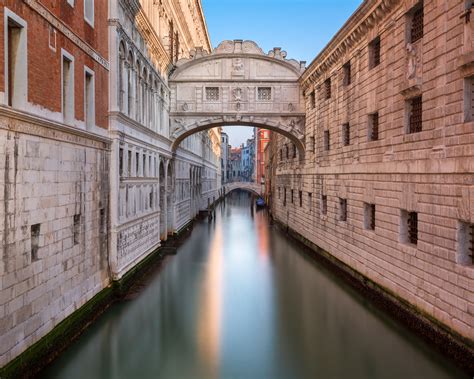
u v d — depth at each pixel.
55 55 11.80
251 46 29.80
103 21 15.93
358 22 18.45
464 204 11.52
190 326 14.35
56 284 11.90
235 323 14.69
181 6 34.38
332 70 23.33
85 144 14.03
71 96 12.98
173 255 26.75
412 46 14.22
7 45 9.44
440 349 12.43
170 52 29.66
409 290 14.48
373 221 18.20
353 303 17.06
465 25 11.51
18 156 9.81
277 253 28.12
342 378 10.88
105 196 16.09
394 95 15.70
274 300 17.41
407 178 14.65
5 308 9.32
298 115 29.94
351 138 20.38
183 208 37.56
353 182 19.92
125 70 18.39
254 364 11.64
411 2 14.38
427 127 13.42
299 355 12.20
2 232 9.19
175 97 29.86
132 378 10.79
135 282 19.61
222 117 29.91
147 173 22.80
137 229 20.41
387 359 11.92
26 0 10.12
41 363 10.82
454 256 11.95
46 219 11.26
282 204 40.94
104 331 13.84
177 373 11.12
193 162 45.25
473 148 11.10
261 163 100.25
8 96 9.99
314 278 21.19
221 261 25.09
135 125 19.78
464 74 11.53
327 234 24.20
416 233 14.57
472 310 11.12
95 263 15.09
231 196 119.25
